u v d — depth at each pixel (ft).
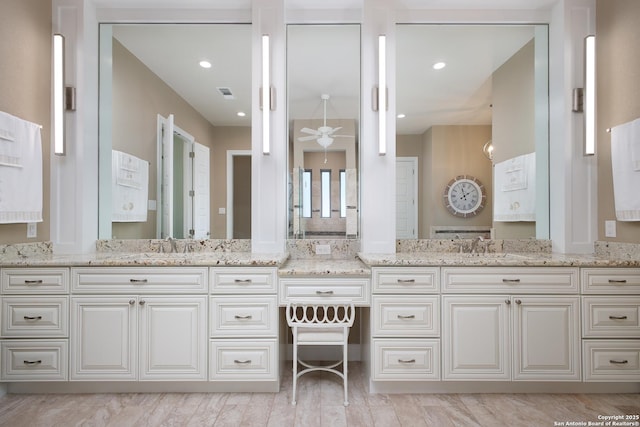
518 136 9.04
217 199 8.95
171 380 6.76
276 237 8.32
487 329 6.73
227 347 6.77
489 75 9.07
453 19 8.72
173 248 8.75
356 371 8.06
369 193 8.23
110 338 6.72
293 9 8.64
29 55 7.51
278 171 8.33
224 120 9.00
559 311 6.73
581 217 8.18
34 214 7.34
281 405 6.43
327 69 8.88
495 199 8.97
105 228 8.90
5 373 6.65
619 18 7.55
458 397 6.75
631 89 7.27
